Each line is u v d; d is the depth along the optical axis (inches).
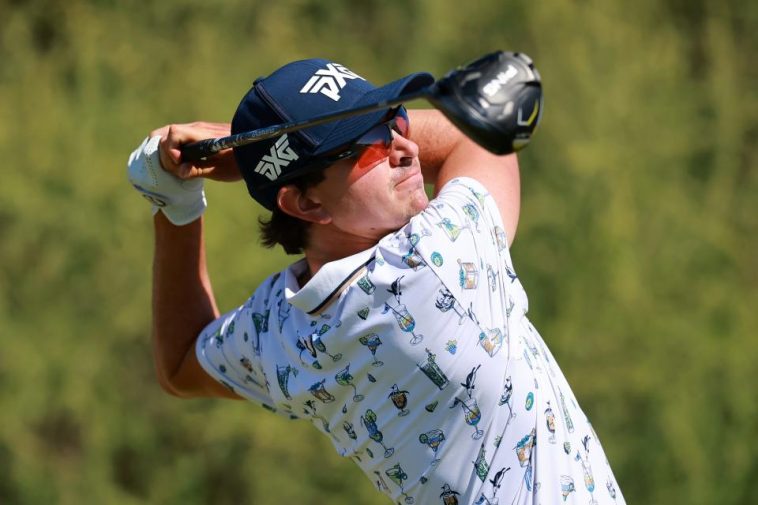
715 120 1893.5
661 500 1701.5
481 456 323.3
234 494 1688.0
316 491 1633.9
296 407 346.0
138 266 1699.1
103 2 1820.9
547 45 1781.5
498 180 354.0
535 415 324.2
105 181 1690.5
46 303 1700.3
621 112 1745.8
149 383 1723.7
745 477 1734.7
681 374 1720.0
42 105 1729.8
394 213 324.2
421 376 316.5
